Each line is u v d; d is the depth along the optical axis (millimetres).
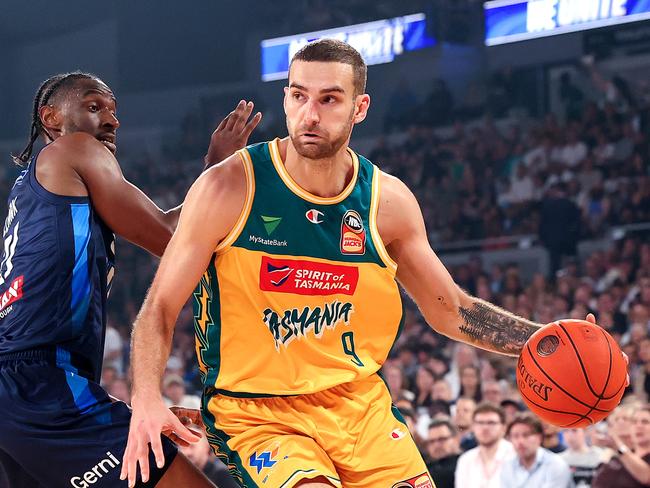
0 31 29734
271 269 3725
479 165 21938
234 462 3781
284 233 3734
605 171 20094
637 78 21766
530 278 18953
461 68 24031
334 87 3576
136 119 28531
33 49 29859
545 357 3961
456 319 4164
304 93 3598
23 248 3984
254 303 3732
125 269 21875
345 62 3613
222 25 27562
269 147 3814
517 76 23312
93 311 4035
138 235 4176
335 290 3795
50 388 3848
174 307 3627
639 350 12305
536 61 23109
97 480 3766
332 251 3773
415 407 12133
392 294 3900
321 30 25969
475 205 21156
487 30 23500
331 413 3793
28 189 4074
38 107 4480
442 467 8898
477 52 23812
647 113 20812
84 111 4355
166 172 26266
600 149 20672
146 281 21469
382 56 24953
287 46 26484
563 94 22641
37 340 3891
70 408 3826
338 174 3822
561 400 3912
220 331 3795
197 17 27797
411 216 3973
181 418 4469
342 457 3760
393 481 3799
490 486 8414
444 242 20891
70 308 3941
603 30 22109
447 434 8992
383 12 25125
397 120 24516
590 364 3896
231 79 27578
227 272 3734
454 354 13922
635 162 19891
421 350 14633
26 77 29906
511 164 21609
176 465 3805
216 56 27703
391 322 3951
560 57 22781
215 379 3830
